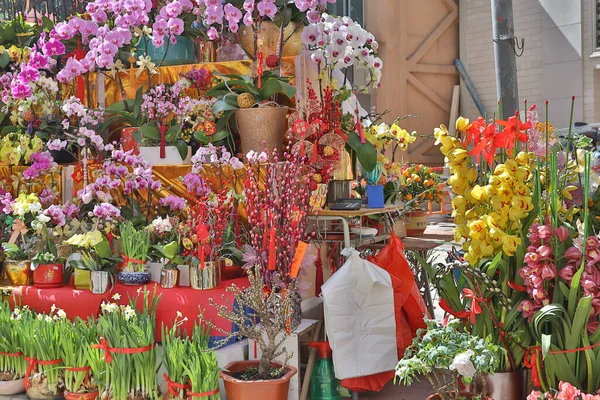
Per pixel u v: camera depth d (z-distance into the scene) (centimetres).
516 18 1377
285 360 337
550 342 289
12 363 350
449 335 291
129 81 492
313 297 406
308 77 453
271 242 331
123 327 325
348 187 421
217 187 428
